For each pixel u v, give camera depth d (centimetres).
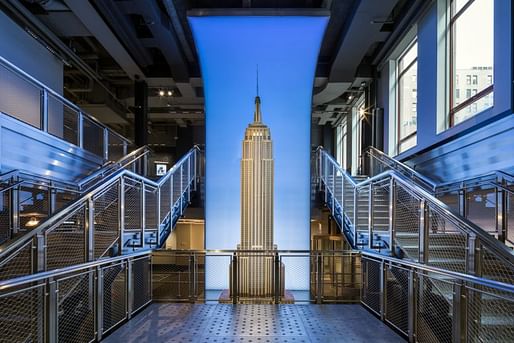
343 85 1349
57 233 462
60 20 966
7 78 786
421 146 995
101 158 931
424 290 381
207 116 932
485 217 639
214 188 925
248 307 549
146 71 1295
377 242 627
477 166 747
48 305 312
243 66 923
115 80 1443
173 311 525
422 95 998
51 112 962
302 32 894
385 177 578
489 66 755
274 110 932
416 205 516
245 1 938
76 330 368
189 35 1149
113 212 552
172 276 677
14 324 301
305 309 539
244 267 697
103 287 418
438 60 909
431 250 479
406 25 1049
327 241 1562
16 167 605
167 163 2128
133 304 509
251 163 731
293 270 888
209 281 895
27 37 913
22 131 606
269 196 726
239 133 929
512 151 630
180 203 956
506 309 313
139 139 1315
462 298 310
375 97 1351
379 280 502
